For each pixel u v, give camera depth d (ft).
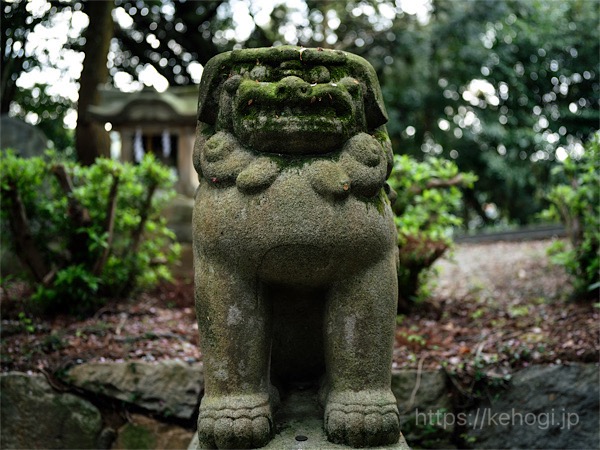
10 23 22.76
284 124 6.00
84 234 12.54
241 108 6.19
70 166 13.30
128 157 18.92
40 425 9.85
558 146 34.06
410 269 12.87
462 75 32.37
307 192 6.01
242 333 6.33
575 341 10.51
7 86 23.75
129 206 13.78
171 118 18.58
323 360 7.43
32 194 12.67
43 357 10.38
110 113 18.65
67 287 12.35
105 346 10.82
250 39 32.19
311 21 31.22
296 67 6.33
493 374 10.05
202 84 6.71
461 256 23.20
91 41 21.68
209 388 6.41
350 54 6.68
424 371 10.13
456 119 33.65
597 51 34.12
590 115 33.45
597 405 9.64
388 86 31.94
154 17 31.01
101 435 9.86
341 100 6.10
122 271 13.39
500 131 31.81
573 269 13.09
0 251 15.99
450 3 29.94
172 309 14.05
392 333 6.49
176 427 9.93
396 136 32.96
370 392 6.31
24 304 12.44
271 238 5.99
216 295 6.34
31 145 18.99
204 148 6.46
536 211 35.06
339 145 6.30
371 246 6.25
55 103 26.37
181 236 17.69
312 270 6.20
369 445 6.13
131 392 9.96
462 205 38.55
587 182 12.79
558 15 33.73
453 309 13.73
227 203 6.17
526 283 16.31
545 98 35.27
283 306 6.95
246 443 6.08
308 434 6.44
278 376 7.54
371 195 6.37
